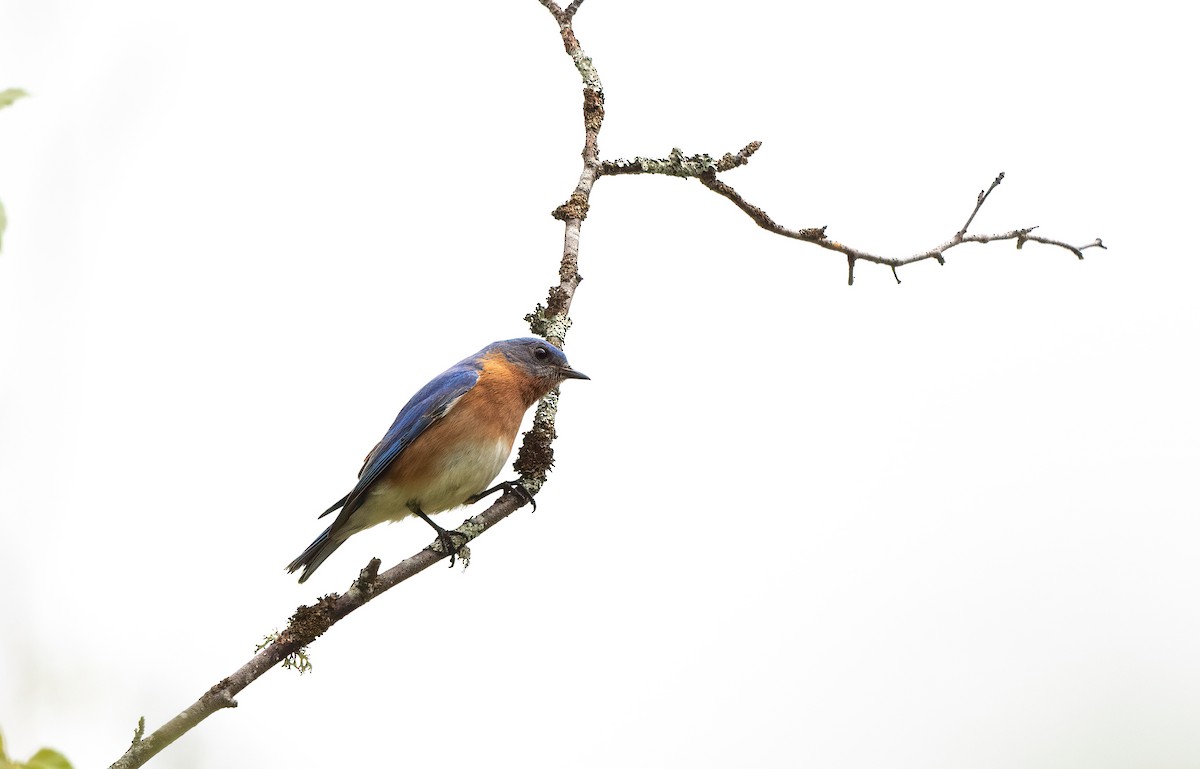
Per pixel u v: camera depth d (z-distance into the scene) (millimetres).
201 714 7855
